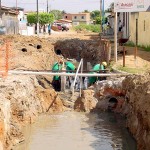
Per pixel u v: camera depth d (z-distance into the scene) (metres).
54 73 31.14
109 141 22.94
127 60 37.03
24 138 22.56
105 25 92.00
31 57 41.88
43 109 29.08
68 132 24.52
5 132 20.41
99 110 29.61
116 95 29.64
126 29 55.25
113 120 27.44
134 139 22.50
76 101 30.44
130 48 45.41
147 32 43.19
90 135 24.06
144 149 19.64
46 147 21.81
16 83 26.12
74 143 22.48
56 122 26.70
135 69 32.94
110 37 62.22
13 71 30.00
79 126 25.91
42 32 88.69
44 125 25.84
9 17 66.88
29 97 26.98
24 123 25.02
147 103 20.30
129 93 26.25
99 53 48.22
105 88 30.02
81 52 53.56
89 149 21.59
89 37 66.94
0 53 40.47
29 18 90.38
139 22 46.41
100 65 35.94
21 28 76.31
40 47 48.44
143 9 34.72
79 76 32.12
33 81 30.22
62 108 29.78
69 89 33.53
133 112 24.03
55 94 30.16
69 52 54.19
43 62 42.88
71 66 37.31
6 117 21.22
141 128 21.16
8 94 24.25
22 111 24.91
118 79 30.36
